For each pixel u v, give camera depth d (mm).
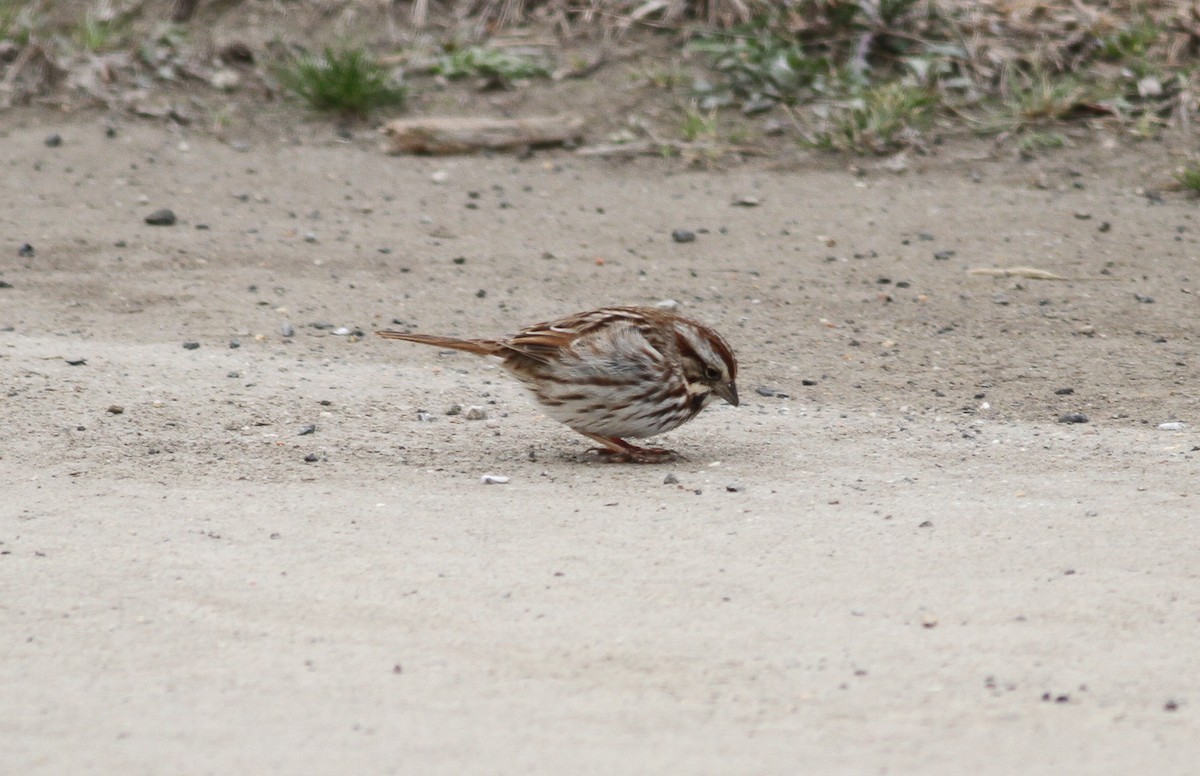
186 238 17703
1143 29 22234
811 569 8398
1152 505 9688
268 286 16078
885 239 17781
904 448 11391
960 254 17234
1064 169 19891
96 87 22438
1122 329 14805
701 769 5910
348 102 21891
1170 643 7250
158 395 12336
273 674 6938
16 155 20469
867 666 7000
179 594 8008
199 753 6082
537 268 16891
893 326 15031
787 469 10773
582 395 10773
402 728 6320
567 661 7082
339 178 20141
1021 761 5988
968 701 6594
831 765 5945
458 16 24438
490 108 22156
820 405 12773
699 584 8156
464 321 15117
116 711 6520
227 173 20172
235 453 10984
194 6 24734
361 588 8102
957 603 7828
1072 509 9609
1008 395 13023
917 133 20844
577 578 8266
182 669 7000
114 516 9438
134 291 15797
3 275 16172
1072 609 7723
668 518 9461
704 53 23000
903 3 22453
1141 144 20328
